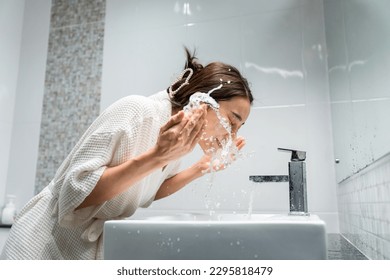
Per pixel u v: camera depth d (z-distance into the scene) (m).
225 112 0.89
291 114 1.43
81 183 0.71
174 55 1.63
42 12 1.88
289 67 1.47
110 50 1.74
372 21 0.71
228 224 0.54
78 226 0.78
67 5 1.87
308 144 1.39
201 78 0.91
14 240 0.81
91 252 0.79
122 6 1.77
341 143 1.15
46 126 1.76
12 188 1.73
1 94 1.76
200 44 1.60
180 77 0.96
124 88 1.68
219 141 0.97
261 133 1.44
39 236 0.81
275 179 0.98
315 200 1.34
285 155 1.40
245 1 1.58
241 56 1.54
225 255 0.53
